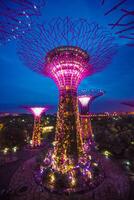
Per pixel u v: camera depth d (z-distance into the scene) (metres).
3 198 9.89
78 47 10.73
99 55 11.00
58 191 10.15
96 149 17.89
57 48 10.83
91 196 9.84
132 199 9.56
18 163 15.38
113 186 10.87
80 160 11.41
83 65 11.55
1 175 12.87
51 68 11.77
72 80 11.41
